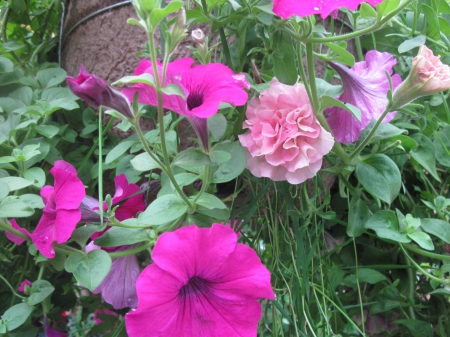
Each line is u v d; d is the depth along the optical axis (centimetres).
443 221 33
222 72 23
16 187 26
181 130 33
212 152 24
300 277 32
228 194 35
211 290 22
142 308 18
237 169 26
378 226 30
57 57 46
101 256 23
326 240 38
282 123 27
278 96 27
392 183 29
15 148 31
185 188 33
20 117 34
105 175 37
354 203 32
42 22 45
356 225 31
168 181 27
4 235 34
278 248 32
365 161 30
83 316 44
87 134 37
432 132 39
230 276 21
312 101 27
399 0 24
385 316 40
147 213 24
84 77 20
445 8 37
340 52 27
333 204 39
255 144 27
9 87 39
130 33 34
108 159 28
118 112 21
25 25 45
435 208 34
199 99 23
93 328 41
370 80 29
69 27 40
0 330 27
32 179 30
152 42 19
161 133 21
